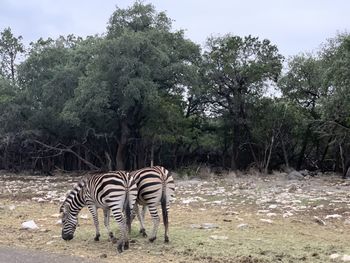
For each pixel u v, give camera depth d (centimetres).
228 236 1121
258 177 3186
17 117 3912
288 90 3944
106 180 982
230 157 4416
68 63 3828
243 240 1077
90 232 1174
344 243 1061
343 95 2727
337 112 2884
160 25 3700
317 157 4316
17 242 1073
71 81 3666
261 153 4122
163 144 4078
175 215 1447
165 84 3672
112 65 3178
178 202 1783
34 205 1723
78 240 1088
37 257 923
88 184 1048
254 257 921
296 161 4359
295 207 1593
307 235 1151
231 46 3797
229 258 922
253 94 3872
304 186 2491
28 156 4447
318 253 960
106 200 981
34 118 3847
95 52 3281
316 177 3356
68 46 4366
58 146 4297
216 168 4216
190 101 4109
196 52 3897
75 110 3353
